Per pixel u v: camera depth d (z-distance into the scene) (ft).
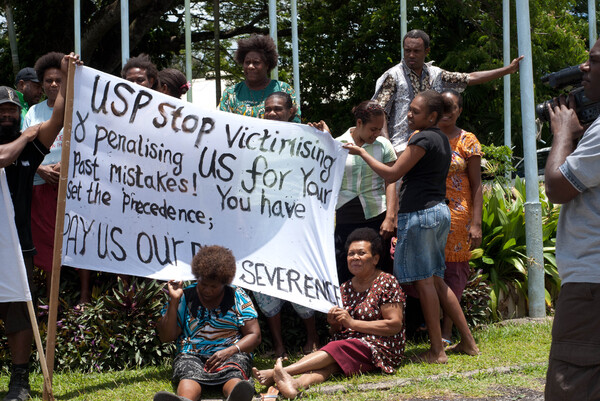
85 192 16.57
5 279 14.99
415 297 20.44
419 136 17.66
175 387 16.17
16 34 64.39
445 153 18.04
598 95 10.50
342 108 73.15
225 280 15.92
